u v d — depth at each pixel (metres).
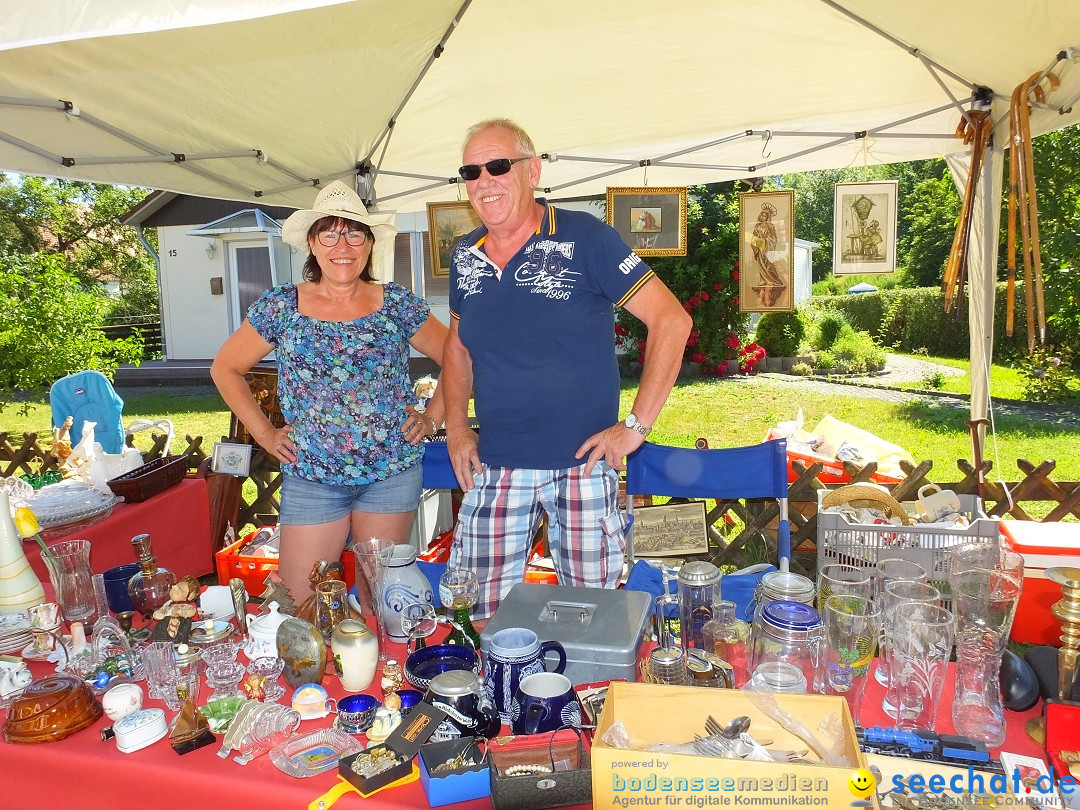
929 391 10.30
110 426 3.91
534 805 1.03
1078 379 9.23
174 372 13.72
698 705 1.10
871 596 1.51
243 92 3.19
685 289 11.51
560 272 2.06
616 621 1.43
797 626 1.25
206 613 1.72
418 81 3.65
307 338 2.43
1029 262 2.80
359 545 1.66
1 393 9.98
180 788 1.16
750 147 4.59
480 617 2.11
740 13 3.12
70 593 1.72
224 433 9.22
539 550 3.69
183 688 1.33
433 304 12.23
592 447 2.12
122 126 3.07
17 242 23.55
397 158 4.52
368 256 2.51
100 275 24.94
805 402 9.68
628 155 4.76
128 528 3.11
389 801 1.08
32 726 1.26
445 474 2.77
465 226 4.79
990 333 3.64
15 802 1.26
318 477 2.46
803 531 3.82
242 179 3.90
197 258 14.44
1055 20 2.36
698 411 9.33
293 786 1.12
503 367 2.15
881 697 1.32
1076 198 6.93
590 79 3.72
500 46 3.39
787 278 4.52
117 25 1.30
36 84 2.64
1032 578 1.72
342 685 1.43
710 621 1.46
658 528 3.22
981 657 1.22
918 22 2.85
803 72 3.62
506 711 1.24
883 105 3.98
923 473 3.62
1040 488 3.54
